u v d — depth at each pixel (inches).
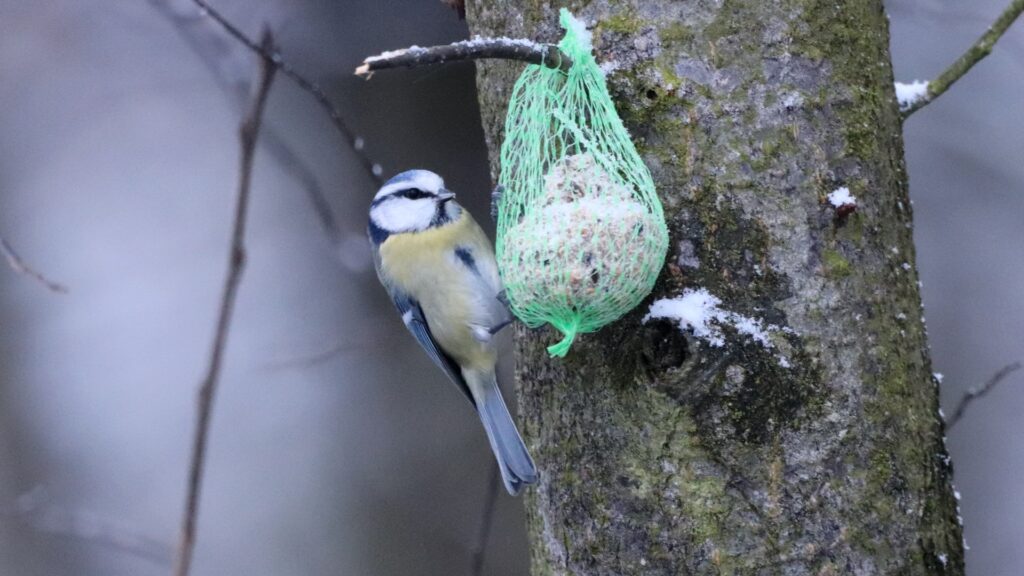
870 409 241.4
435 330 341.4
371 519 589.0
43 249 730.2
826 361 239.8
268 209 685.9
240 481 663.8
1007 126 655.8
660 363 244.8
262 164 695.1
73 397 706.8
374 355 612.7
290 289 654.5
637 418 245.3
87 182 754.2
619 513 247.8
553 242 239.5
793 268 240.7
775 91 243.4
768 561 236.7
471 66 575.8
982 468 636.1
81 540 630.5
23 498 467.2
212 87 687.7
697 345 240.1
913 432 247.0
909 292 254.8
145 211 765.9
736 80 243.4
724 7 244.1
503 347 451.2
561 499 259.6
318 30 579.8
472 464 585.3
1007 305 649.6
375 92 582.6
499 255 262.7
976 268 657.0
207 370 296.2
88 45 694.5
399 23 577.9
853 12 251.1
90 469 679.1
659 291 244.7
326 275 637.9
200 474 294.8
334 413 611.5
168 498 671.8
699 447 239.8
